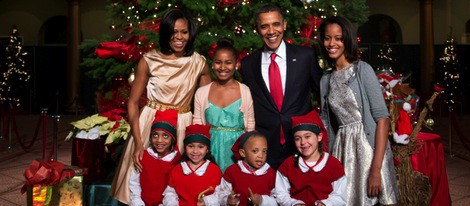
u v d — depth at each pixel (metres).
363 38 18.77
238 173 3.54
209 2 4.70
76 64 17.67
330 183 3.38
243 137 3.51
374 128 3.38
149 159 3.66
